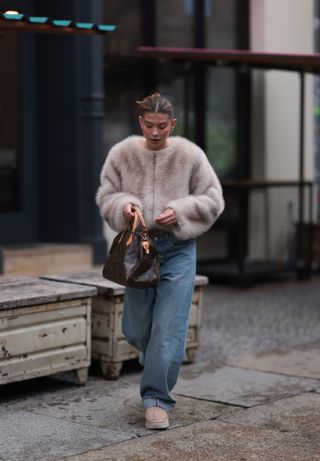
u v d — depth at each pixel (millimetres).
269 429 6176
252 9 14070
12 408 6691
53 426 6230
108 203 6211
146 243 5902
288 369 8031
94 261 11812
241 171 12945
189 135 13570
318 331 9844
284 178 14469
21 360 6789
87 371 7395
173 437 5992
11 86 11703
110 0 12766
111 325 7457
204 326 10078
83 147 11742
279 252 14281
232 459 5535
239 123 13078
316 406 6770
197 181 6230
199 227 6152
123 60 12953
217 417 6480
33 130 11953
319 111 15305
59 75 11750
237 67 12445
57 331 7031
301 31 14562
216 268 13344
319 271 14531
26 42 11781
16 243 11797
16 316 6727
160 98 6102
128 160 6258
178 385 7406
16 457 5551
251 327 10031
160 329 6086
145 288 5938
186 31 13719
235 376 7746
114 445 5812
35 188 12023
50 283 7531
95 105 11688
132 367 8031
